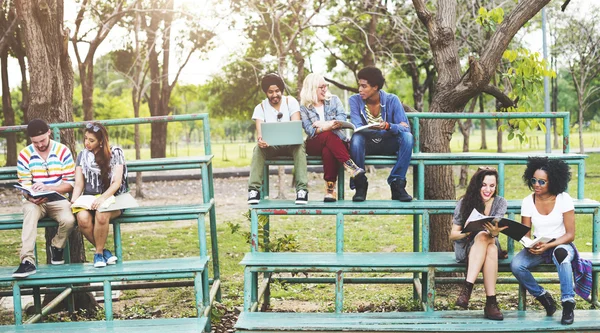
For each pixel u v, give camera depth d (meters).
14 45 20.19
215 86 28.05
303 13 16.14
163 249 10.75
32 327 5.23
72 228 5.68
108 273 5.39
